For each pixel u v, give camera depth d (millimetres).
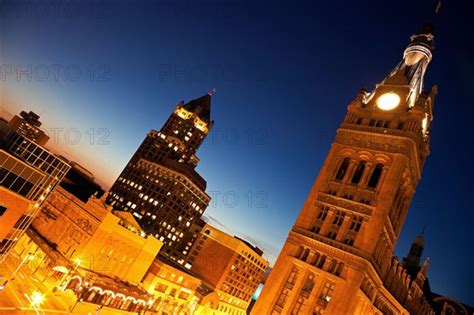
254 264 179125
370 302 64625
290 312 56531
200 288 150500
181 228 186250
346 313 53531
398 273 80312
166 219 177875
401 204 70625
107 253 104188
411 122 65312
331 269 57938
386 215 59156
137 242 110812
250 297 181250
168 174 181625
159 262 122625
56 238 109000
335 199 63938
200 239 175875
